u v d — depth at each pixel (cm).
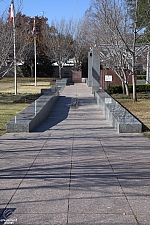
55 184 550
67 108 1809
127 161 695
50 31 5241
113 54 2164
